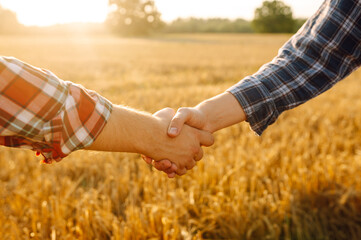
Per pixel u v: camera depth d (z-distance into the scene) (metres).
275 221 2.34
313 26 1.17
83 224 2.16
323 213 2.42
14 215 2.35
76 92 0.83
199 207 2.51
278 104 1.18
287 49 1.25
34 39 55.66
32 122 0.76
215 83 11.62
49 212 2.37
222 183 2.71
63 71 14.22
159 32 86.38
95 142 0.88
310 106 5.73
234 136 4.33
